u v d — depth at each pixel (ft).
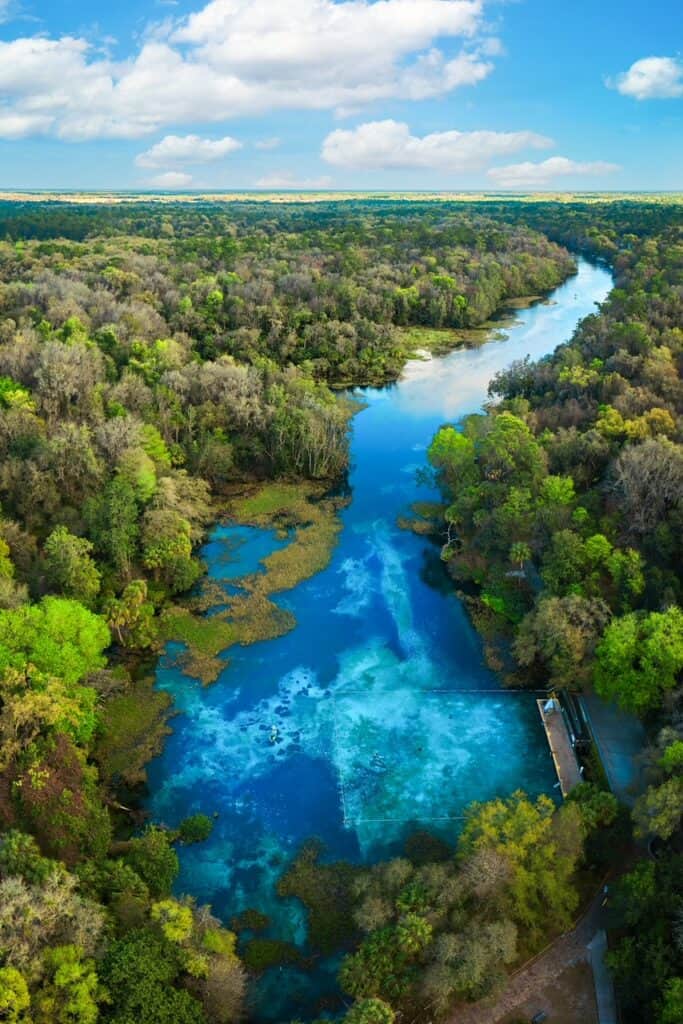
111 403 382.22
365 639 286.87
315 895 189.98
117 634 280.51
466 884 162.09
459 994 157.38
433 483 409.49
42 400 367.86
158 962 147.74
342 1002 165.58
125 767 229.25
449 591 317.22
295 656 278.26
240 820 212.43
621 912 163.32
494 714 248.32
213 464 402.31
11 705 191.11
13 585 261.24
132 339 475.31
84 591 277.44
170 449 393.50
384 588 319.68
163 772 228.63
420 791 220.23
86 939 146.82
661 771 187.21
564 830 172.24
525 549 290.76
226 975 151.74
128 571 305.53
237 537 362.53
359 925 167.12
